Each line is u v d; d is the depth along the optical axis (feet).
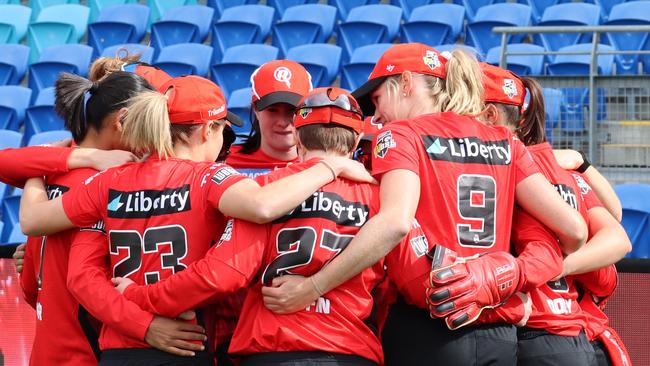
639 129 87.35
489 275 32.73
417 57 36.91
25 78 135.64
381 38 130.82
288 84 45.88
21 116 122.83
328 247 33.09
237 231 33.06
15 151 38.58
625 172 87.61
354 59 124.67
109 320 33.60
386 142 34.58
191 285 32.48
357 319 33.40
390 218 32.48
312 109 34.58
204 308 35.24
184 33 136.77
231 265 32.48
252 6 141.49
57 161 37.88
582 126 88.58
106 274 35.35
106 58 46.73
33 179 38.40
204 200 33.94
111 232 34.58
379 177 34.65
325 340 32.63
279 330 32.60
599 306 42.55
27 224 36.42
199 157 36.32
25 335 48.85
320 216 33.35
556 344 36.42
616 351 39.63
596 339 39.75
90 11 149.18
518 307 34.55
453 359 33.53
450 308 32.17
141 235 34.17
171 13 142.82
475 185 34.68
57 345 37.93
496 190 35.01
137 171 34.99
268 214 31.99
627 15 124.16
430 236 34.37
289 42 134.10
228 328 38.24
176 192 34.22
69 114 39.17
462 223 34.30
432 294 32.32
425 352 33.91
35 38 139.74
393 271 34.24
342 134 34.63
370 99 38.47
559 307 37.06
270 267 33.30
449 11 133.59
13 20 143.43
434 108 36.68
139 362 33.78
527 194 35.58
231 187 32.99
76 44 132.36
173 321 33.55
